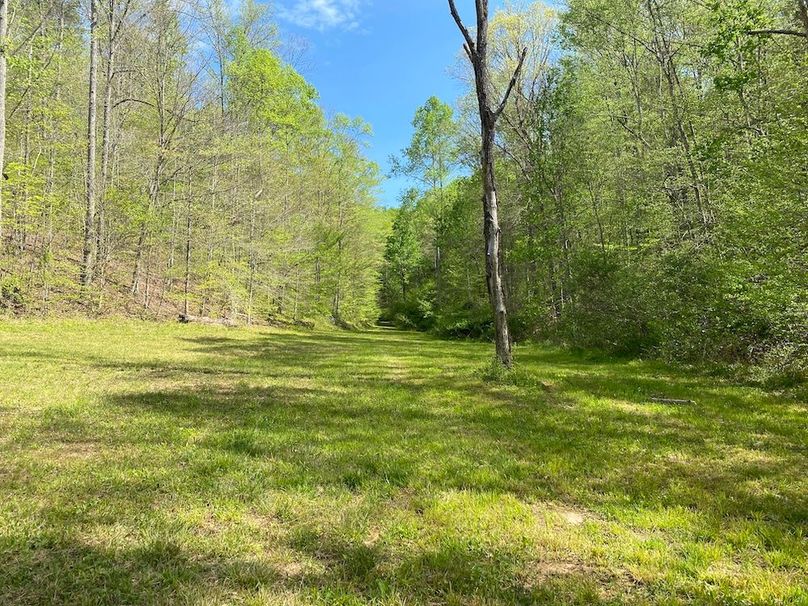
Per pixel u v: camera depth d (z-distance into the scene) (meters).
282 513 3.46
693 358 12.20
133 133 24.16
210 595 2.44
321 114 34.12
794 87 10.39
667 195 17.38
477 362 14.45
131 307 21.72
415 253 49.31
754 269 9.62
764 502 3.83
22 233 18.20
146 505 3.49
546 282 22.44
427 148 35.56
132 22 21.67
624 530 3.37
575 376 11.02
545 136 20.70
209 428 5.71
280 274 29.27
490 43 23.06
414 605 2.44
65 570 2.64
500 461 4.79
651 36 18.19
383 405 7.52
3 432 5.23
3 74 12.14
